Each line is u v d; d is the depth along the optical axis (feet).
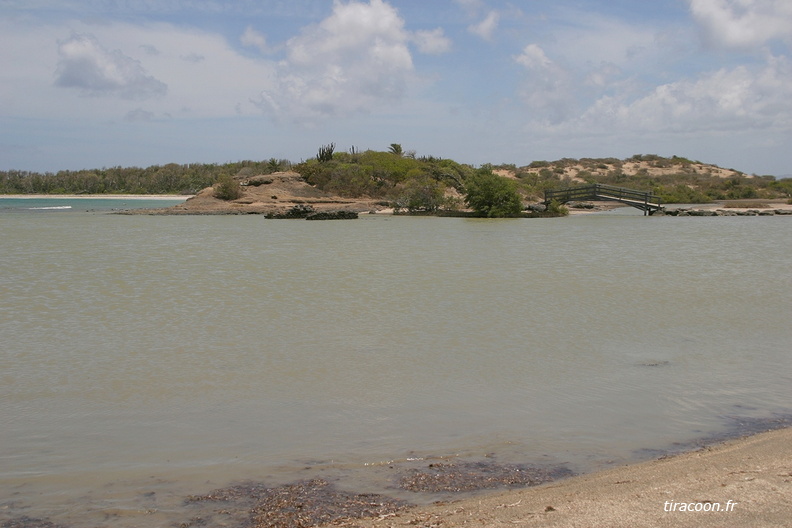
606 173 342.03
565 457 23.77
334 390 31.48
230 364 35.65
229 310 49.70
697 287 59.36
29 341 40.60
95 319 46.78
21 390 31.63
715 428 26.30
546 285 60.70
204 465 23.52
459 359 36.29
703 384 31.99
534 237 114.21
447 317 46.85
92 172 495.41
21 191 457.27
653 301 52.65
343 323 45.11
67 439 25.96
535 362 35.76
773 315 47.21
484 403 29.63
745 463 21.75
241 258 83.30
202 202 218.18
